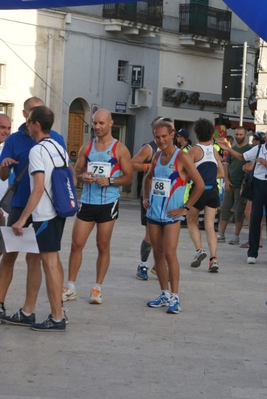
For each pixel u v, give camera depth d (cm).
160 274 1104
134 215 2762
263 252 1741
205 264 1523
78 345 879
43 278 1247
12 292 1147
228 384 758
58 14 3881
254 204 1553
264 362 841
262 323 1030
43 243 908
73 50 3969
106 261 1099
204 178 1416
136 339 917
